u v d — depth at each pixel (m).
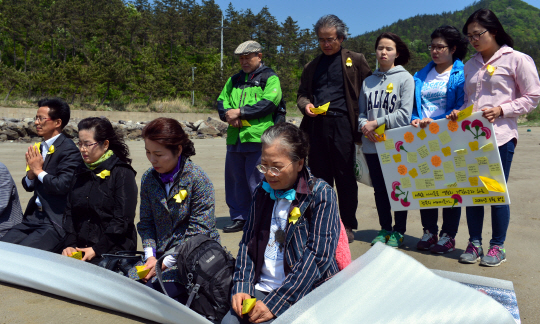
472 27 3.37
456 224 3.75
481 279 2.65
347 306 1.88
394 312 1.89
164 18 75.75
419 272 2.05
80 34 58.75
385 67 3.88
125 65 41.00
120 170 2.93
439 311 1.90
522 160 9.90
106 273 2.48
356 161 4.11
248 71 4.48
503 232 3.39
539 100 3.25
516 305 2.33
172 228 2.65
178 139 2.51
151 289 2.21
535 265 3.35
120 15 61.78
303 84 4.32
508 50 3.32
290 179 2.05
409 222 4.88
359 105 4.05
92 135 2.85
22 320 2.40
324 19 3.99
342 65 4.02
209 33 80.88
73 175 2.99
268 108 4.29
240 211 4.54
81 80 33.88
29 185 3.41
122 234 2.96
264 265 2.16
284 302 1.97
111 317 2.46
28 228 3.24
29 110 25.34
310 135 4.16
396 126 3.70
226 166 4.62
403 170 3.68
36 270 2.73
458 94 3.64
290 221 2.07
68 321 2.39
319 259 2.02
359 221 4.94
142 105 36.12
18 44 54.84
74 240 3.01
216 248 2.24
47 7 63.22
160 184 2.62
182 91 44.09
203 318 2.03
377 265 2.05
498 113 3.22
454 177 3.45
